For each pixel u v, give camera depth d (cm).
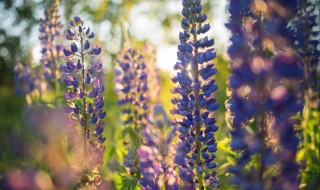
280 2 70
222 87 269
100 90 92
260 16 73
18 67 180
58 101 128
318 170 99
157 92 137
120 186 103
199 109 89
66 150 84
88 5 493
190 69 90
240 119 73
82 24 94
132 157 106
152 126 89
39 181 58
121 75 132
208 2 421
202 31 91
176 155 88
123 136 125
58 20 146
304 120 106
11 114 318
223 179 100
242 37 74
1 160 96
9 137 100
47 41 144
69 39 93
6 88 546
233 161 95
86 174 85
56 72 137
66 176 64
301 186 92
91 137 91
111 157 118
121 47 132
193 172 89
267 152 70
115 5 531
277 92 68
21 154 95
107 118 141
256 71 69
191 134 89
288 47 72
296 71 68
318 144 103
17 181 57
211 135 88
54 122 69
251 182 70
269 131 70
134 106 126
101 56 154
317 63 111
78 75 98
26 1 453
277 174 71
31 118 94
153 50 142
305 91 108
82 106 94
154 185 85
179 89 91
